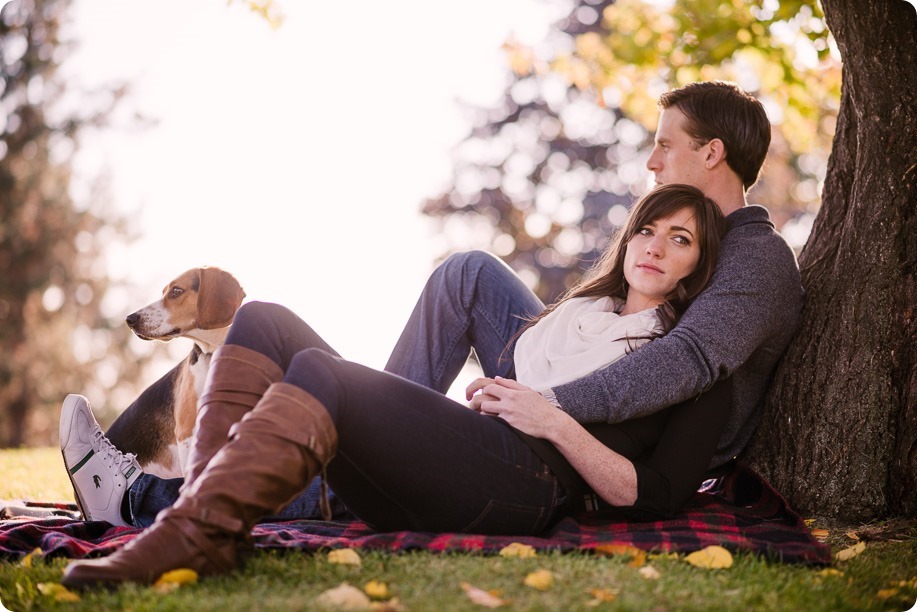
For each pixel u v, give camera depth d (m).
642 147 21.52
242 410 2.78
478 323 3.57
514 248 21.52
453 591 2.42
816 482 3.66
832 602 2.50
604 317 3.21
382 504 2.93
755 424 3.70
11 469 5.98
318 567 2.56
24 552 2.98
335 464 2.81
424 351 3.57
